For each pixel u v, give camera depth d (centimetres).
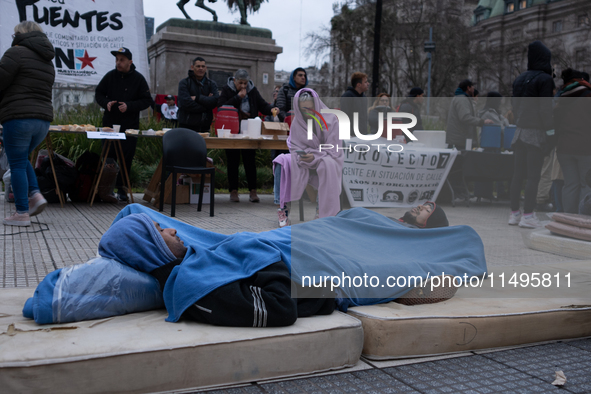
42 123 455
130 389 170
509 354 222
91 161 668
